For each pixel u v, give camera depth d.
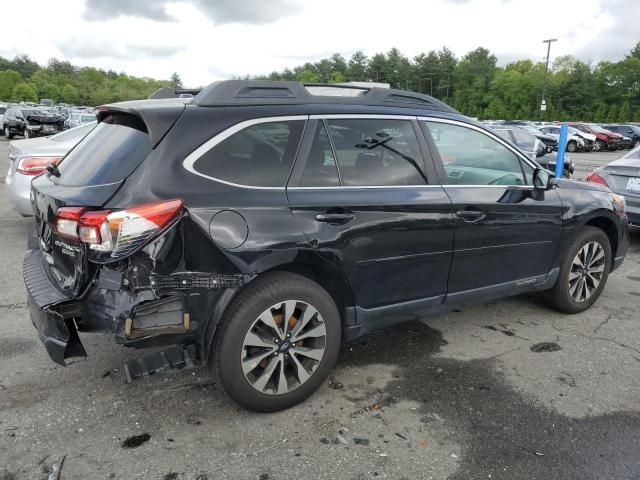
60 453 2.66
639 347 4.00
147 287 2.59
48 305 2.69
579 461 2.67
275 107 3.06
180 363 2.92
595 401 3.23
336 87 3.44
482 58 99.44
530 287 4.22
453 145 3.71
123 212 2.53
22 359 3.63
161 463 2.61
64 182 2.99
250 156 2.92
